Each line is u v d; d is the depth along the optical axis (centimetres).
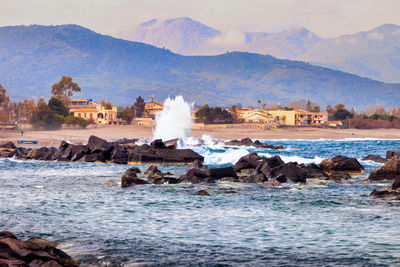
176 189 5247
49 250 2244
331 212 3794
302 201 4400
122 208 3994
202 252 2578
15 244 2122
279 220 3472
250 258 2467
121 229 3150
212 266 2331
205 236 2959
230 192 4953
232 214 3712
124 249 2630
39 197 4628
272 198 4603
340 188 5416
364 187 5519
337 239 2864
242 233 3042
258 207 4056
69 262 2125
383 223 3322
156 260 2423
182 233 3042
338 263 2370
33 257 2058
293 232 3066
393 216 3581
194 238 2902
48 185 5675
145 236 2944
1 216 3588
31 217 3559
